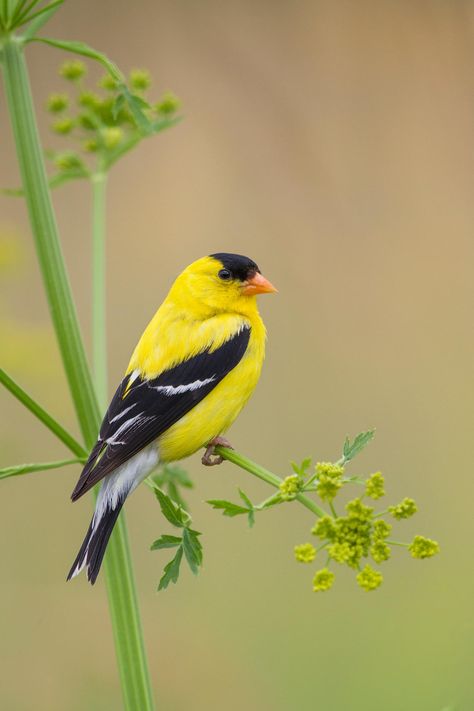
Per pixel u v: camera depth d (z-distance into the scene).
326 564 4.33
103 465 5.60
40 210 5.62
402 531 10.28
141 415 6.55
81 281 12.33
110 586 5.51
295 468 4.59
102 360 6.09
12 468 5.18
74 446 5.47
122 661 5.41
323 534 4.35
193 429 6.67
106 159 6.93
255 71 12.99
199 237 12.62
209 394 6.76
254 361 7.09
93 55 5.54
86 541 5.61
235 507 4.54
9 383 5.34
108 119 7.07
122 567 5.56
